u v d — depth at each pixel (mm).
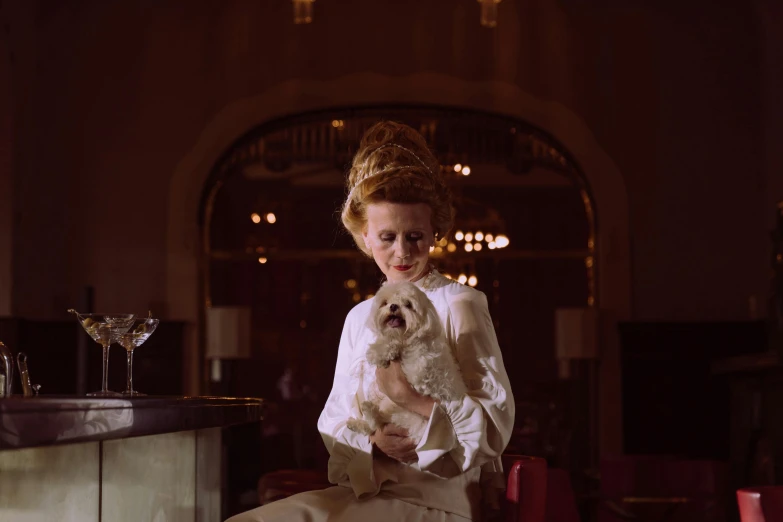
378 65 8570
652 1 8578
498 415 1980
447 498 2021
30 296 8273
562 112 8539
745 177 8406
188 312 8453
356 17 8617
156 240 8523
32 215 8367
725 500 4324
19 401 1336
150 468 2377
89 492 2041
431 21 8602
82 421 1512
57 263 8461
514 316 8875
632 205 8445
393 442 1993
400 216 2168
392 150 2238
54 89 8594
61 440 1441
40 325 8102
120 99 8609
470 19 8602
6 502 1785
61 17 8633
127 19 8664
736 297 8328
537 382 8742
